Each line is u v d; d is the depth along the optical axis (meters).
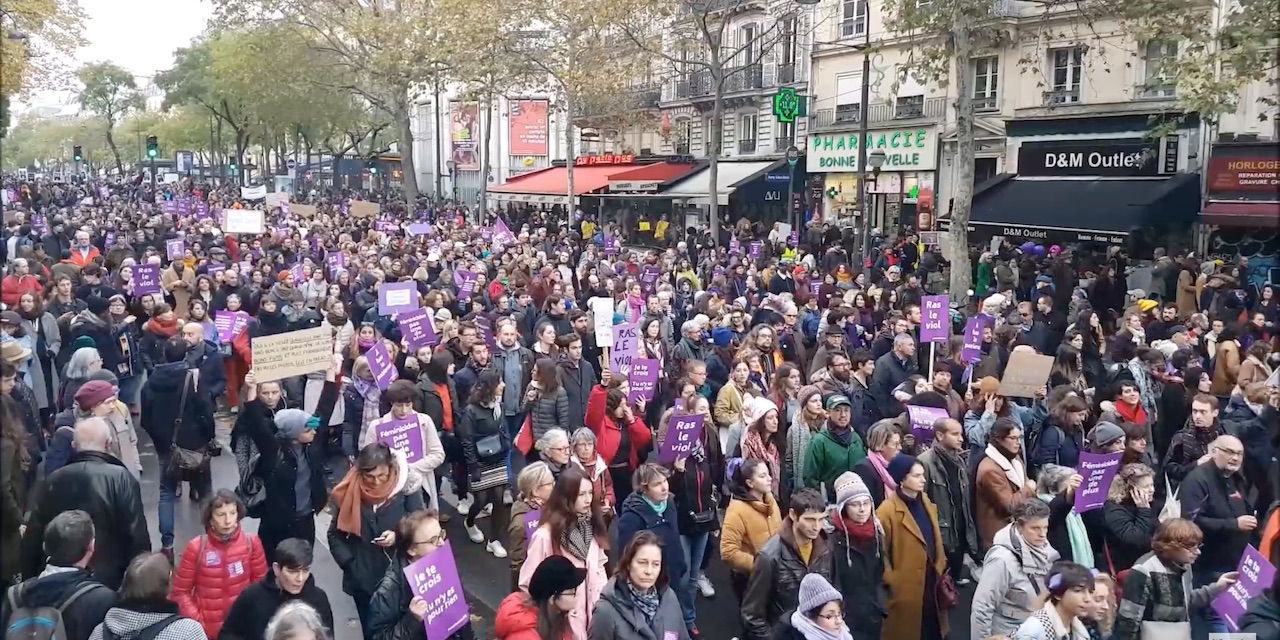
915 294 18.25
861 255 27.48
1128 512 7.35
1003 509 7.79
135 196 57.41
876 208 36.62
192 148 101.69
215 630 6.16
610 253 27.80
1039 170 29.83
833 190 38.12
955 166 33.16
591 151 55.25
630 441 9.12
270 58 46.91
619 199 47.16
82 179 94.00
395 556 6.11
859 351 10.85
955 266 22.23
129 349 13.02
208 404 9.38
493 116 64.94
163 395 9.73
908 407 9.24
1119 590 6.34
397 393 8.19
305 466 8.00
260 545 6.47
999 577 6.29
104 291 14.88
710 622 8.53
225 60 51.53
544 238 31.08
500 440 9.63
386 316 14.29
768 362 11.77
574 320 13.48
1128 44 27.86
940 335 12.03
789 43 39.97
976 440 9.07
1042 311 15.11
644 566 5.46
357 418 10.17
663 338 14.46
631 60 37.59
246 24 47.84
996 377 10.24
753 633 6.36
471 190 67.06
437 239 30.52
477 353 10.59
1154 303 15.55
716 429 9.53
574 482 6.21
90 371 9.21
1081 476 7.23
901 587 6.87
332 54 51.09
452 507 11.39
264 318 14.41
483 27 33.91
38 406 10.66
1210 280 17.62
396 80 43.56
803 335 14.77
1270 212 21.58
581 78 33.59
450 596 5.70
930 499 7.79
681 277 19.06
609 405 9.02
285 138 79.19
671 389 11.96
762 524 7.18
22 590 5.43
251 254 23.27
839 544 6.58
